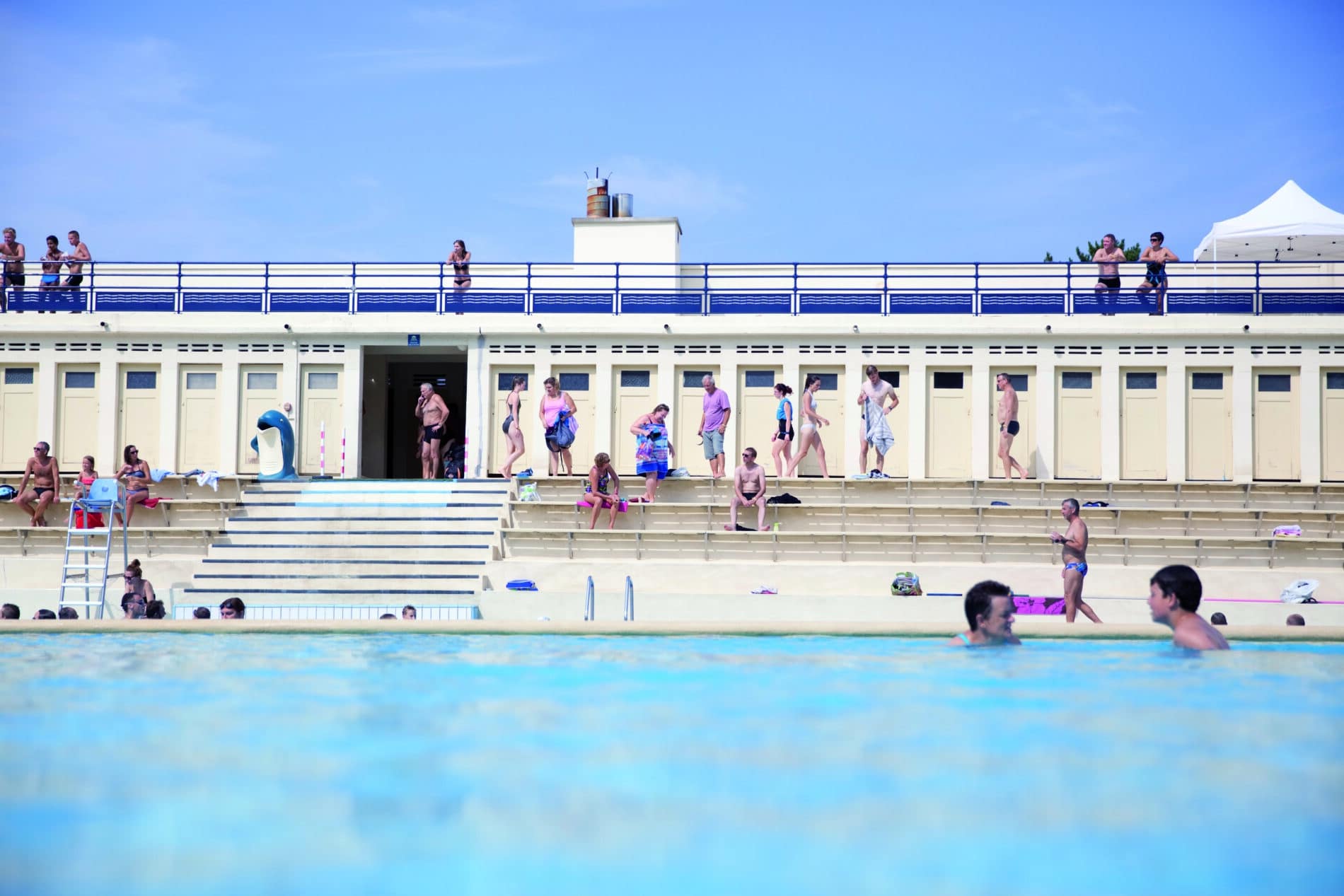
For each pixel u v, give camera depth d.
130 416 25.06
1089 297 24.94
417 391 31.14
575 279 27.92
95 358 25.05
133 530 20.75
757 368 24.75
